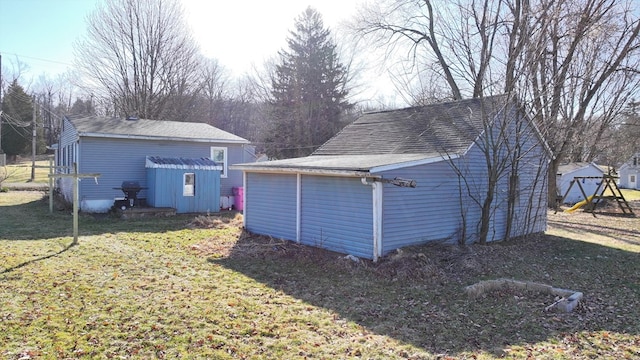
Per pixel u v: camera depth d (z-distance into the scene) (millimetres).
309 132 35781
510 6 13016
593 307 6941
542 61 12461
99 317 5680
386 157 11023
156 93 34219
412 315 6309
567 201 32344
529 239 12938
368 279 8188
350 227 9867
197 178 16875
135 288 7039
